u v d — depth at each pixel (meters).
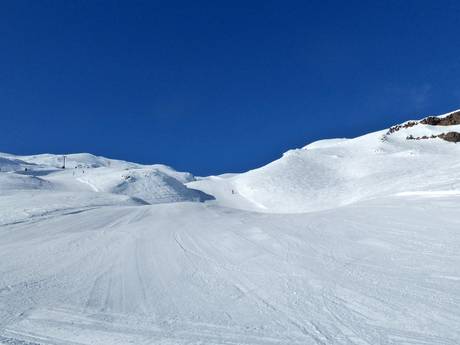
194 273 8.45
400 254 8.28
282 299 6.18
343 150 97.25
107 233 15.62
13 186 60.91
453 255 7.71
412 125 109.75
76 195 35.22
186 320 5.54
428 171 54.56
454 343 4.15
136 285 7.80
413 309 5.22
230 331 4.98
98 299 6.95
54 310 6.33
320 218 15.07
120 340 4.87
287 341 4.53
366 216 14.14
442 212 12.80
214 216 20.17
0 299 7.11
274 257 9.22
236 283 7.38
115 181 78.69
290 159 89.94
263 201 69.12
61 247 12.99
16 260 11.14
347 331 4.69
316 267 7.94
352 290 6.27
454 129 99.31
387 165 71.50
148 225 17.58
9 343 4.87
